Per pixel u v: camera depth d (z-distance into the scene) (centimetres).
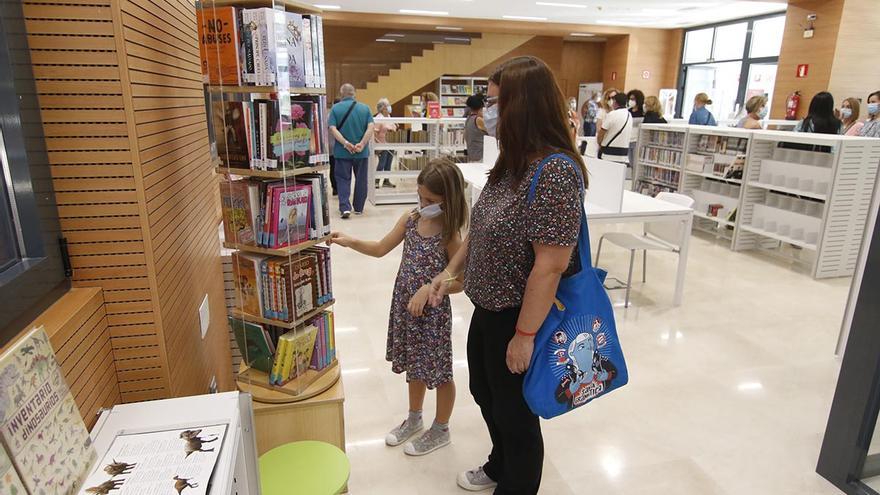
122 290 121
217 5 158
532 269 139
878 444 197
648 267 475
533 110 135
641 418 248
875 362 184
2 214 98
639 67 1283
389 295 405
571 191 133
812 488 204
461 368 295
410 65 1284
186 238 158
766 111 881
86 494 82
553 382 142
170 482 85
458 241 198
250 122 164
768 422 246
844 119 596
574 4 938
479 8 1011
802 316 369
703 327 350
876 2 746
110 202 116
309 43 173
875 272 182
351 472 210
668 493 201
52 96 109
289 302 179
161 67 137
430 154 736
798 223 470
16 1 100
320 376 198
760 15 1024
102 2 106
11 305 90
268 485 152
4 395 72
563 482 206
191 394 153
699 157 571
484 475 198
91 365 111
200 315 171
